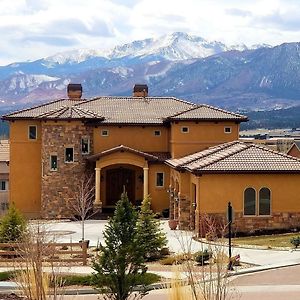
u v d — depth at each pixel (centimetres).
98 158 4800
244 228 3709
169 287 1518
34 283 1532
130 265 2100
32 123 5088
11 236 3073
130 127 4981
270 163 3766
